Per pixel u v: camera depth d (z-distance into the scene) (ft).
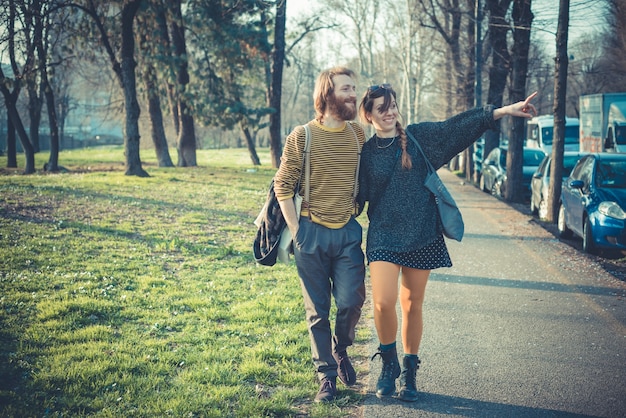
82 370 12.83
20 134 81.46
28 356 13.74
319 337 12.09
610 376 13.50
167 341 15.16
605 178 31.27
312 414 11.24
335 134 11.57
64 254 25.21
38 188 47.39
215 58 88.12
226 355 14.15
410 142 11.45
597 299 20.51
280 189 11.62
